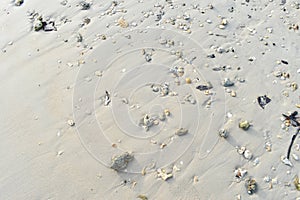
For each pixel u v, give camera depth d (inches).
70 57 45.9
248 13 50.2
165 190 36.4
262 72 44.3
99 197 36.1
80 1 51.5
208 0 51.6
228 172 37.2
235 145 38.9
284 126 40.2
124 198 36.0
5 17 50.3
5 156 38.7
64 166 37.9
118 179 37.0
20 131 40.4
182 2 51.2
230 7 50.8
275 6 51.1
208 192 36.2
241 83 43.4
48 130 40.3
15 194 36.5
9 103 42.4
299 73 44.2
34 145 39.3
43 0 51.9
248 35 47.8
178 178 36.9
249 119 40.6
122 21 49.0
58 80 44.0
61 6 51.0
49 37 47.9
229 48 46.4
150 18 49.4
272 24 49.0
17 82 44.1
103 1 51.4
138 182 36.8
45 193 36.5
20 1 51.7
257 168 37.5
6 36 48.3
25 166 38.0
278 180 36.8
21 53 46.7
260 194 36.1
